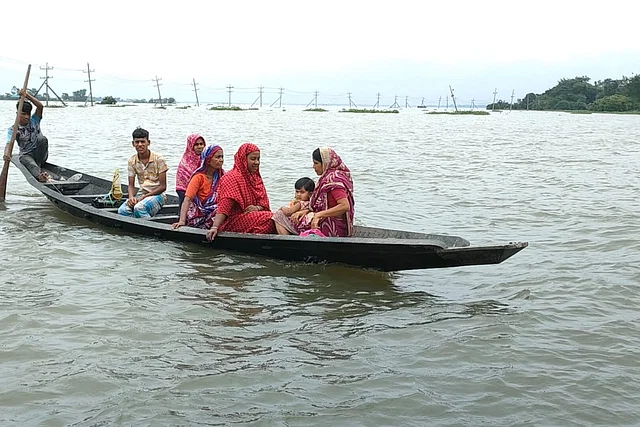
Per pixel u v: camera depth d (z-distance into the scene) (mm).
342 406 4277
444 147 26781
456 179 15359
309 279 6902
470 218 10445
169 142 27906
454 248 6281
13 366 4723
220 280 6809
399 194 12945
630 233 9000
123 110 94188
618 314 5941
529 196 12648
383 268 6949
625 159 21109
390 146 27078
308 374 4711
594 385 4574
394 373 4746
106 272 7000
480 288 6742
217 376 4633
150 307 5949
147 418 4082
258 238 7371
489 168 17938
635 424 4113
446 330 5559
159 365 4801
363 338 5367
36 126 12227
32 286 6449
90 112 77438
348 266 7176
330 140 30797
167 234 8297
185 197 8273
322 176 7531
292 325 5637
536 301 6309
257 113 96562
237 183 7836
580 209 10977
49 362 4797
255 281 6797
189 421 4059
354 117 79312
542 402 4359
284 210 7848
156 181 9508
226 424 4031
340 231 7535
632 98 130625
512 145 28547
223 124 50062
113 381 4531
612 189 13578
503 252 6160
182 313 5824
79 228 9125
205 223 8469
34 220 9664
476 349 5152
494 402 4355
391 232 7449
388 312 6004
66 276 6820
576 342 5309
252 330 5504
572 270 7301
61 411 4148
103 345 5098
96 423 4020
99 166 17141
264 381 4590
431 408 4270
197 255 7738
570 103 148750
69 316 5672
